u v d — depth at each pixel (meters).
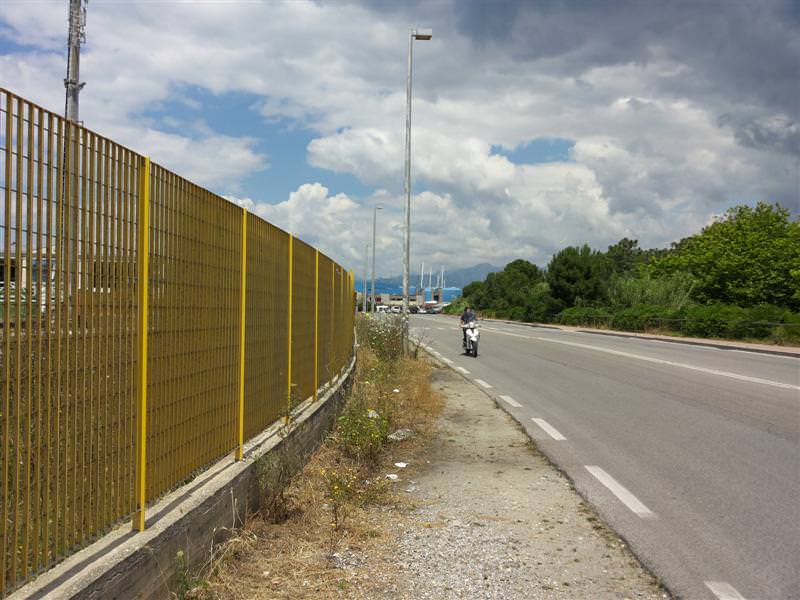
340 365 12.53
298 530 5.29
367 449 7.68
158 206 3.94
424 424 10.17
